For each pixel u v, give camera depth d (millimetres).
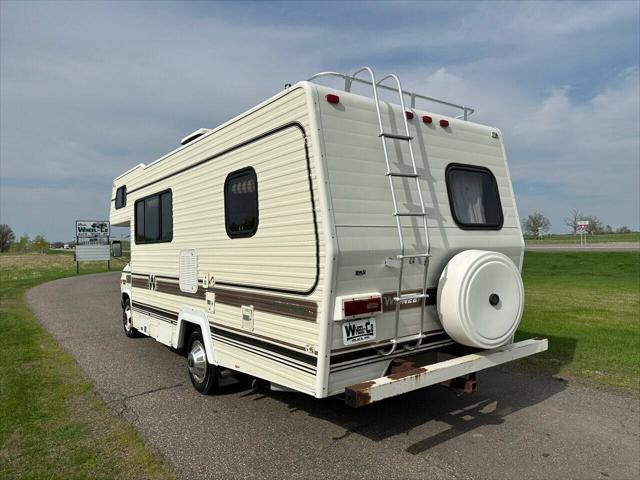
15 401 4961
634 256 23828
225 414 4621
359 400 3281
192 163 5324
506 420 4445
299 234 3633
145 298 6887
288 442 4000
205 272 5047
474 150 4719
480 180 4770
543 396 5070
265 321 4059
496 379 5641
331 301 3398
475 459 3693
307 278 3557
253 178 4207
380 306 3660
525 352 4477
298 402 4934
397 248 3787
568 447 3893
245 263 4324
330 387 3484
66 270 30422
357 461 3670
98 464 3621
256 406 4828
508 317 4180
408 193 4008
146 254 6770
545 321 8969
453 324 3949
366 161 3740
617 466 3588
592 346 6980
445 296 3982
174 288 5820
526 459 3695
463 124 4645
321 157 3465
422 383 3646
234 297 4516
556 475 3459
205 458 3723
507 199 4961
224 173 4672
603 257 24438
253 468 3568
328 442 3996
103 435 4145
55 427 4309
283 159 3812
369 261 3602
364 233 3594
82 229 27844
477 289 3955
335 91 3666
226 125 4621
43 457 3734
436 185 4277
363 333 3617
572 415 4559
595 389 5266
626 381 5504
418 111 4277
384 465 3607
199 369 5262
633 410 4676
